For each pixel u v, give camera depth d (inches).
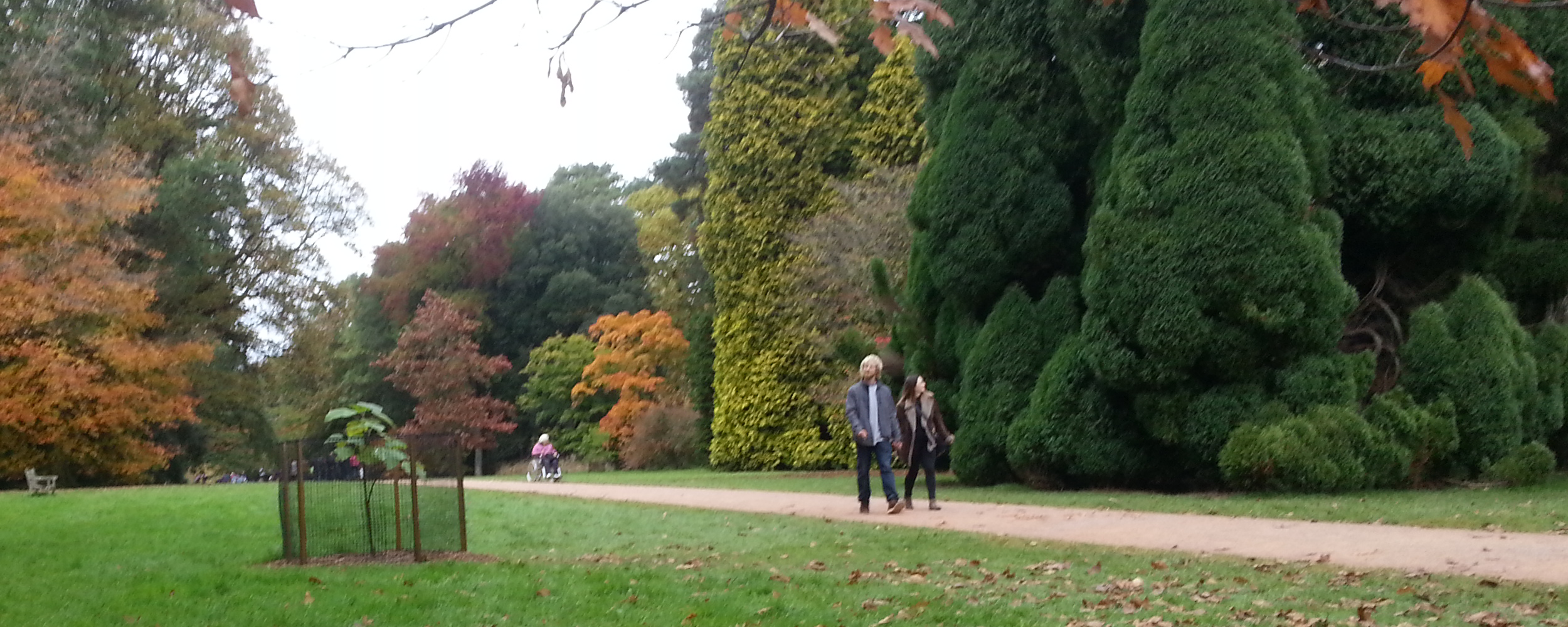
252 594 252.1
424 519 329.4
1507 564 302.7
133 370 1053.8
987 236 695.1
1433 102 599.8
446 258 1966.0
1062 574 301.6
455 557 323.6
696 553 355.6
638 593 253.0
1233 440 561.9
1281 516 451.8
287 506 316.2
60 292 948.0
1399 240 623.5
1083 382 633.0
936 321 755.4
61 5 1190.3
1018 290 697.6
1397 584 277.9
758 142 1124.5
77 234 978.7
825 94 1128.8
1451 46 92.7
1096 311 613.0
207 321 1346.0
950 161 713.6
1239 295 565.0
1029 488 664.4
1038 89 699.4
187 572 289.4
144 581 275.4
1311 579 287.7
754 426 1107.9
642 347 1459.2
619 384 1448.1
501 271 1962.4
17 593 256.5
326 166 1501.0
